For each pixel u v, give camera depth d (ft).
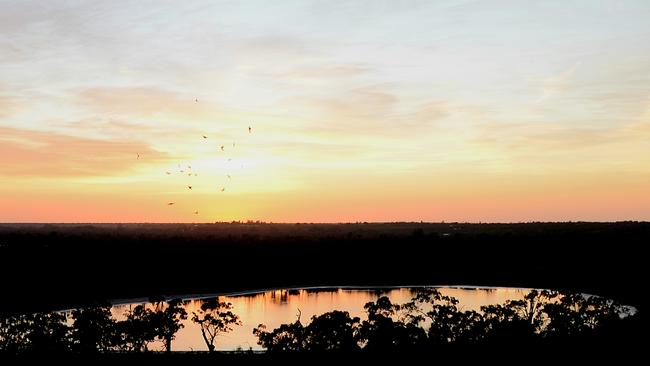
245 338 408.46
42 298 552.82
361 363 309.01
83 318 328.49
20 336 324.60
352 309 543.80
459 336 347.97
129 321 334.65
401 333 330.13
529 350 319.68
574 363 289.74
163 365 305.73
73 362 313.73
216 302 397.80
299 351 319.06
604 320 381.40
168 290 646.74
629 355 297.12
